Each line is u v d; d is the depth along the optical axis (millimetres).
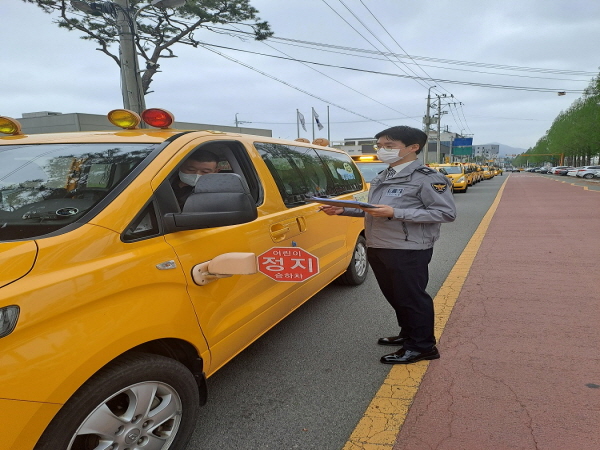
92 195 1935
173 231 1978
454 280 5176
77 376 1489
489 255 6535
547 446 2164
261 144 3191
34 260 1480
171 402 1919
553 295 4484
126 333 1668
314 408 2594
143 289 1788
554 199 16828
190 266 2029
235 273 2004
